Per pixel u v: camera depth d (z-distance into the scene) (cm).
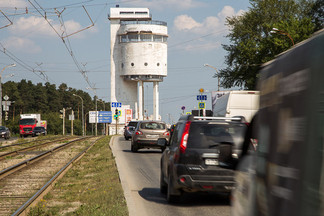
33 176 1925
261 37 6788
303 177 316
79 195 1412
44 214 1110
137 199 1298
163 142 1382
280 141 379
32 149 3931
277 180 378
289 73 367
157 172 1992
